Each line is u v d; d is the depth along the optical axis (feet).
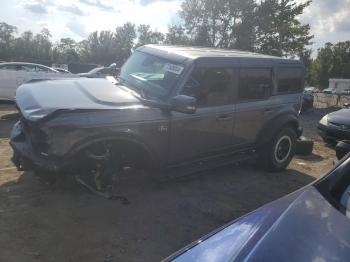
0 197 17.20
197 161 19.89
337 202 8.83
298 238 7.24
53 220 15.47
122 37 270.87
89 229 15.05
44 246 13.67
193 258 7.22
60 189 18.26
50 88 17.49
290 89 24.72
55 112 14.94
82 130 15.19
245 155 22.58
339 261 6.66
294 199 8.87
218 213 17.56
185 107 16.92
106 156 16.39
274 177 23.66
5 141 27.73
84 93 17.17
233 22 109.19
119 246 14.07
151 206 17.54
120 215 16.39
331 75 323.78
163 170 18.65
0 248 13.33
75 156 15.28
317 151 32.40
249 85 21.79
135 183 19.98
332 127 33.19
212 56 19.80
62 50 312.29
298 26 110.22
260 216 8.31
